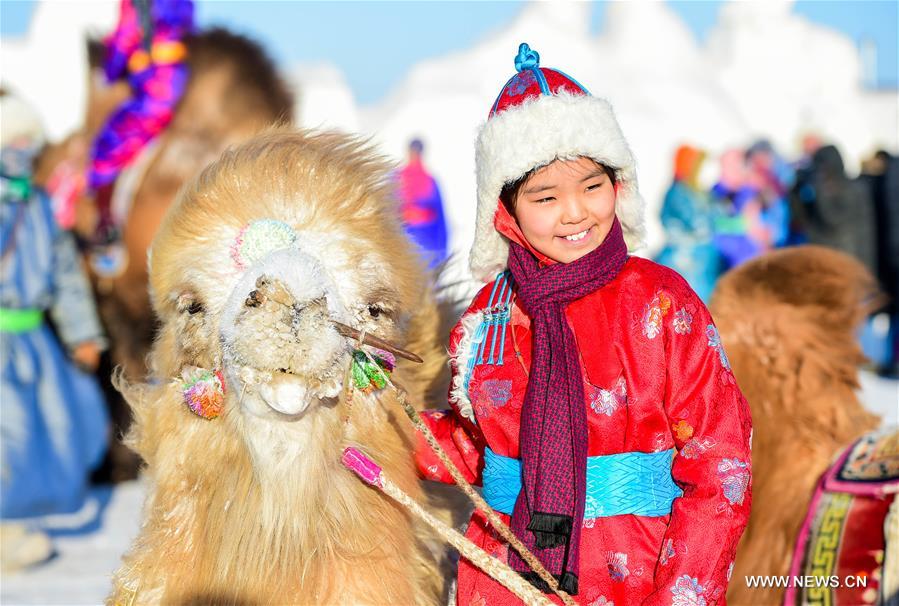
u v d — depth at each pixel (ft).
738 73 111.75
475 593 10.10
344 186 10.50
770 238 52.26
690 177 48.26
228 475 10.10
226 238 10.16
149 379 11.73
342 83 93.71
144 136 28.78
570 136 9.78
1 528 21.90
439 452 10.07
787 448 13.57
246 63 28.89
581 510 9.53
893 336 45.47
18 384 23.50
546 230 9.97
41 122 24.59
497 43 101.24
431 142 85.25
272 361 9.09
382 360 10.34
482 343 10.47
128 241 28.63
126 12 29.48
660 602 9.32
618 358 9.80
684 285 9.98
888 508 11.91
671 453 9.94
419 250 11.97
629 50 106.01
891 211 46.14
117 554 22.94
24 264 23.89
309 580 9.92
